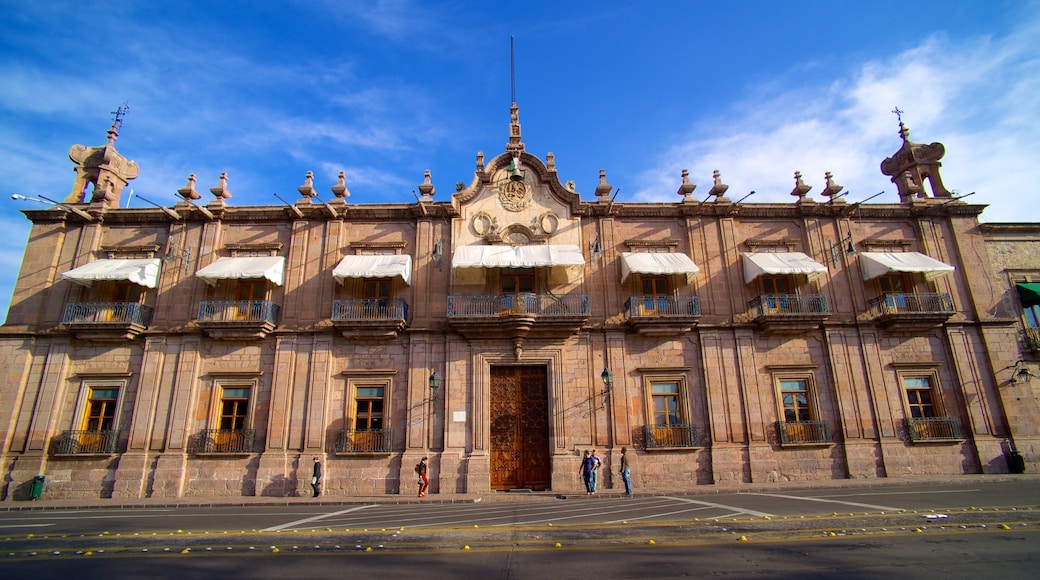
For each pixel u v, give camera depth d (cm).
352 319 2259
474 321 2250
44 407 2234
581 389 2283
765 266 2356
